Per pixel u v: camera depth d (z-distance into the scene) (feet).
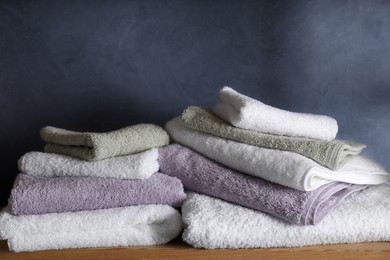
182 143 3.66
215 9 4.25
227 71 4.32
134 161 3.31
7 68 4.25
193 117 3.60
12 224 3.11
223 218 3.14
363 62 4.29
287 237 3.14
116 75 4.31
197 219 3.11
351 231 3.19
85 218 3.14
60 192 3.18
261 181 3.26
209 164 3.43
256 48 4.29
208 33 4.27
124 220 3.16
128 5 4.23
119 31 4.26
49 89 4.29
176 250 3.13
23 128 4.32
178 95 4.35
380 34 4.25
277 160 3.18
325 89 4.33
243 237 3.11
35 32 4.22
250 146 3.36
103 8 4.22
